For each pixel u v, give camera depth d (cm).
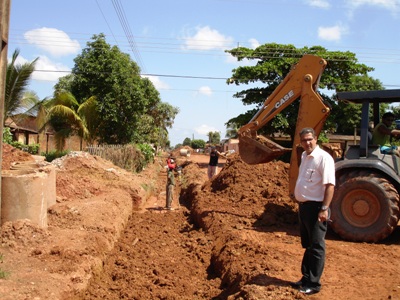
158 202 1630
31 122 2816
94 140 2531
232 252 753
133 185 1480
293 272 622
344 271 633
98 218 941
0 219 726
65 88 2708
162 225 1189
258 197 1160
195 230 1083
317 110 922
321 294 536
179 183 2162
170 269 791
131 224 1185
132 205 1371
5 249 668
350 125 3403
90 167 1498
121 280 727
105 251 817
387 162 827
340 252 739
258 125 999
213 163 1794
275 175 1270
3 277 562
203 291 684
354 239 814
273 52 3069
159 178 2506
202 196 1302
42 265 632
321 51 3042
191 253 893
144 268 799
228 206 1138
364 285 573
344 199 823
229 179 1324
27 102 2056
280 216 992
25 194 746
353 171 844
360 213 812
